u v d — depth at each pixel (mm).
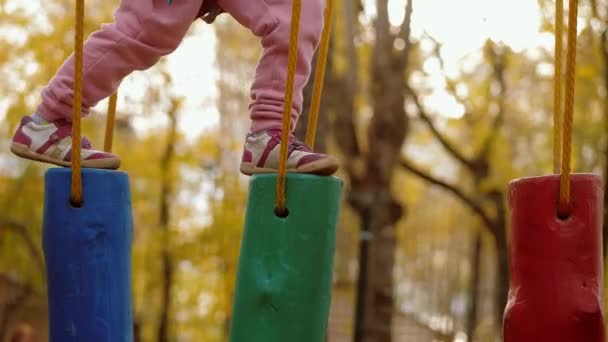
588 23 8852
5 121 10906
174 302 13258
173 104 12250
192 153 12711
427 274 13242
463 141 13469
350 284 12727
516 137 11844
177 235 12039
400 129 8977
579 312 2145
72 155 2330
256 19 2590
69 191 2357
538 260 2193
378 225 8680
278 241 2275
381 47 9000
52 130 2564
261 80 2572
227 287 11938
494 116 11852
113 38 2559
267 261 2279
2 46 9953
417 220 14352
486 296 13234
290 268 2268
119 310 2387
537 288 2191
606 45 8852
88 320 2352
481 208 10984
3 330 12398
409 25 9016
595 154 9648
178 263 12508
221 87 12586
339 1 9328
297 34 2238
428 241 13906
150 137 12812
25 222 11359
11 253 11672
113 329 2369
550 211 2189
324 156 2369
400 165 10961
